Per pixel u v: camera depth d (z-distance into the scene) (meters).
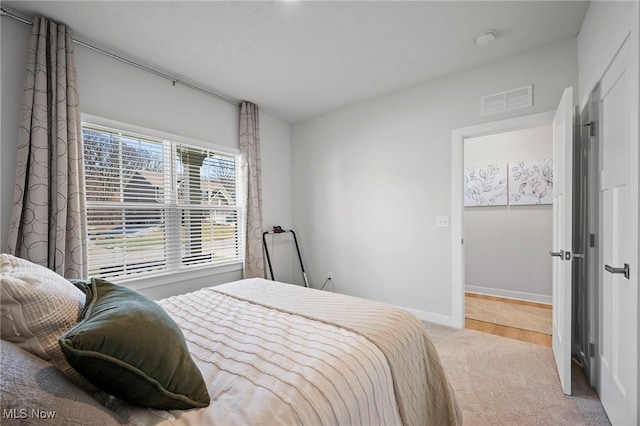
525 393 1.70
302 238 3.96
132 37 2.10
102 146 2.25
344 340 1.08
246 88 2.97
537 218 3.53
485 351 2.23
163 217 2.64
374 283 3.30
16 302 0.68
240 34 2.09
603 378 1.55
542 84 2.29
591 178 1.78
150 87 2.53
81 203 2.01
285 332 1.17
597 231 1.67
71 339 0.58
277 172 3.85
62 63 1.92
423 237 2.93
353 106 3.42
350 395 0.84
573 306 2.11
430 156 2.87
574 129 2.07
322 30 2.06
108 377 0.60
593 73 1.73
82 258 2.00
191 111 2.86
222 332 1.19
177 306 1.56
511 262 3.71
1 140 1.80
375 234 3.29
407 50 2.32
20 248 1.82
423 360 1.27
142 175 2.50
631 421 1.18
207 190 3.03
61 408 0.54
